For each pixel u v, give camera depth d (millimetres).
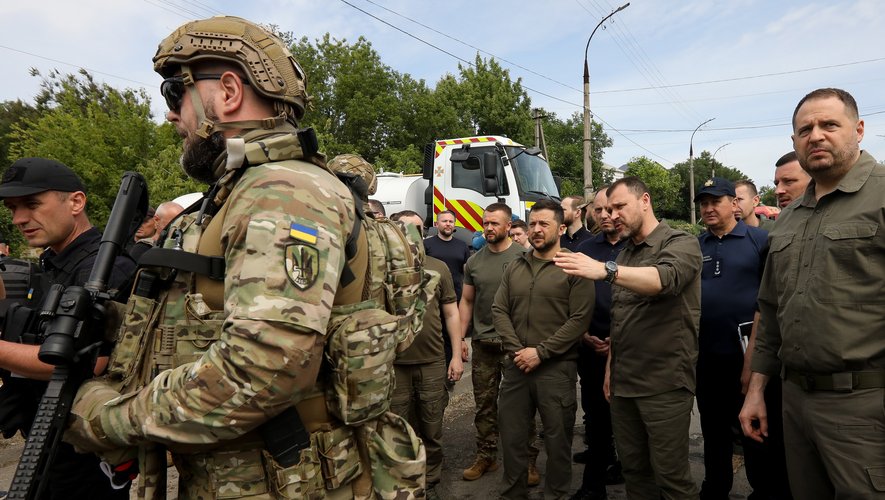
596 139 40156
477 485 3547
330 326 1090
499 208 3855
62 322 1064
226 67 1139
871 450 1822
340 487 1118
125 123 13766
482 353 3732
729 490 3111
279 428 1003
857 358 1853
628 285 2301
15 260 2357
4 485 3275
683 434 2529
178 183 12398
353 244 1114
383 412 1167
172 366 1040
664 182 42250
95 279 1216
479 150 7547
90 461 1857
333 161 3164
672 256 2455
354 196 1246
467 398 5371
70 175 2010
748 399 2445
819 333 1932
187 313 1036
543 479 3652
